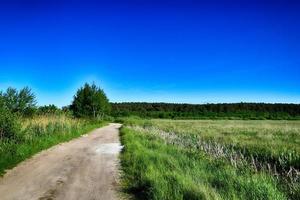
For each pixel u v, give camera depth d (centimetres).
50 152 1752
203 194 804
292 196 888
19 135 1705
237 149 1848
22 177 1120
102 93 6319
